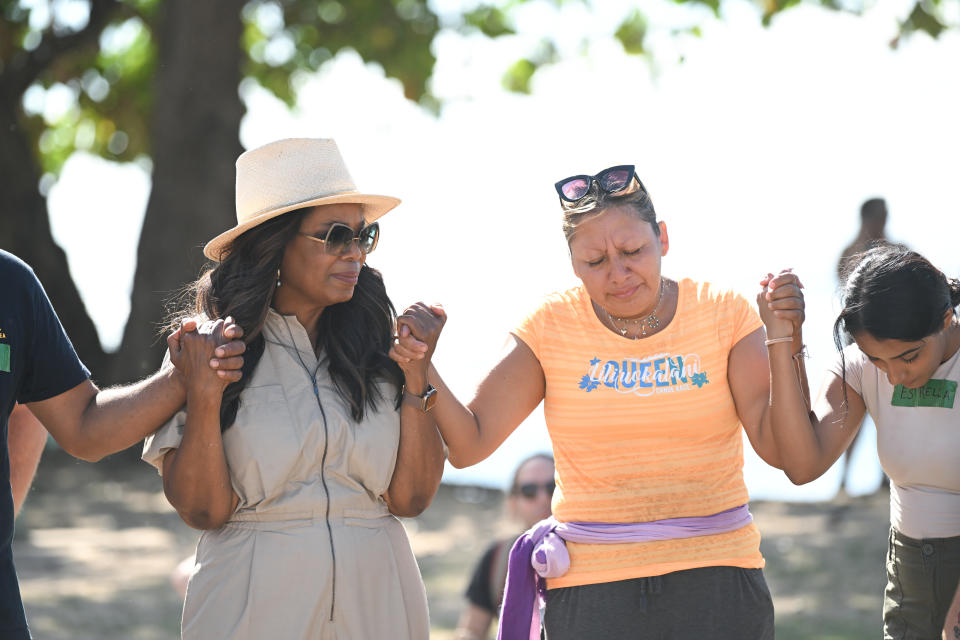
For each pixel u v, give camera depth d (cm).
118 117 4616
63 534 2416
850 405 954
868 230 2375
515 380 934
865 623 1767
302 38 4112
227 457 862
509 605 930
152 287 3388
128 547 2314
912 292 873
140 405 862
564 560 898
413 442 890
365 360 893
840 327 930
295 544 853
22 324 841
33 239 3969
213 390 827
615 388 903
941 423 925
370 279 929
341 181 902
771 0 3469
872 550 2180
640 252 878
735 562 891
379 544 884
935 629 946
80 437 867
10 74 4038
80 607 1878
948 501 934
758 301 891
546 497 1280
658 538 885
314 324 915
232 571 857
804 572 2059
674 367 902
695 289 930
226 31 3431
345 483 875
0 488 823
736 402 920
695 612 880
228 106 3447
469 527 2519
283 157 893
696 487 898
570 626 901
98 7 4125
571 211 888
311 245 875
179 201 3391
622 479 901
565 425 916
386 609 877
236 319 877
